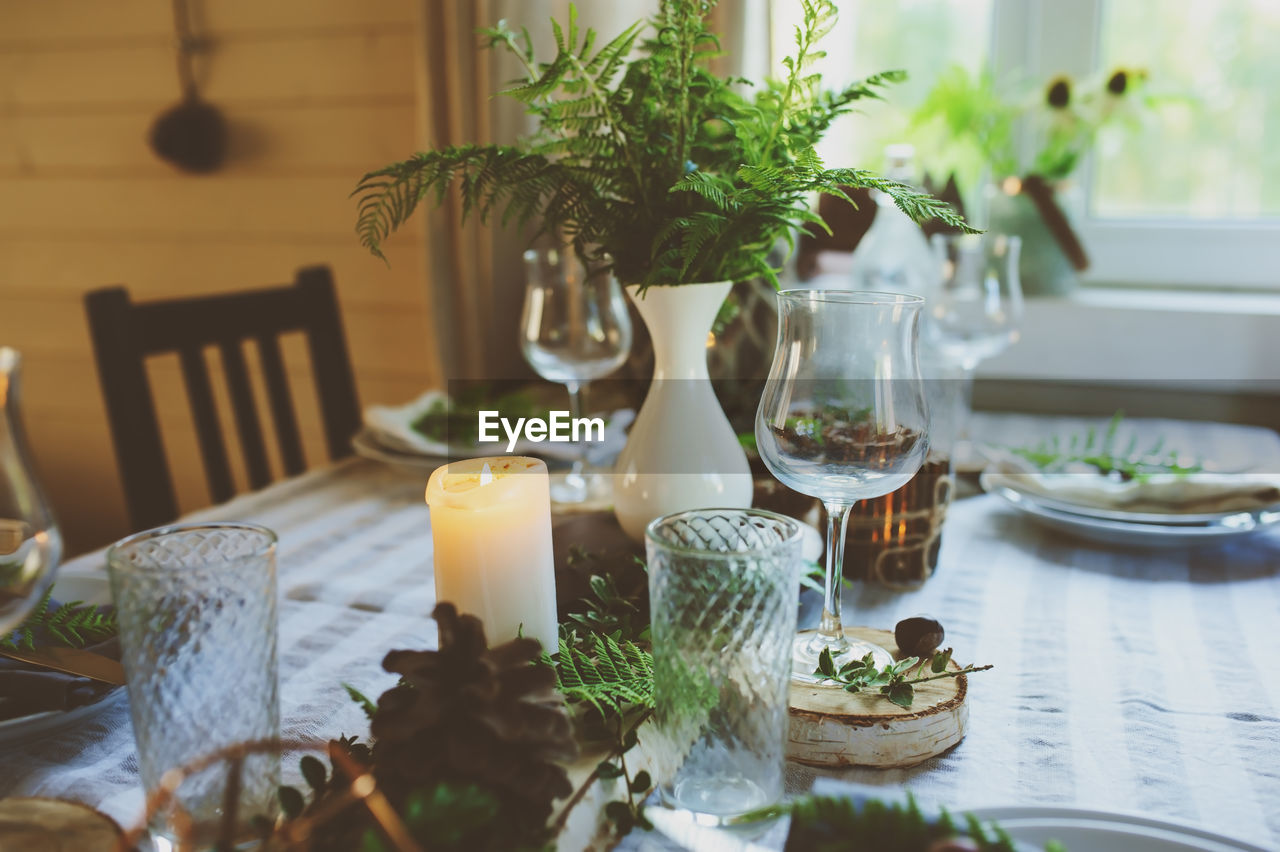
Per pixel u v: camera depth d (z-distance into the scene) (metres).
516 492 0.61
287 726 0.62
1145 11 1.73
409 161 0.73
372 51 1.91
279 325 1.46
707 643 0.51
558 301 1.12
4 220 2.27
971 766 0.59
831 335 0.61
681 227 0.70
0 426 0.49
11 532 0.50
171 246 2.15
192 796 0.48
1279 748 0.60
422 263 1.96
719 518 0.57
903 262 1.38
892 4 1.82
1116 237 1.83
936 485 0.85
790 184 0.69
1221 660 0.72
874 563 0.86
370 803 0.45
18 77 2.18
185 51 2.03
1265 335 1.58
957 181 1.64
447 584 0.62
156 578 0.47
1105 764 0.59
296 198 2.03
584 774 0.53
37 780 0.57
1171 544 0.92
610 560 0.76
